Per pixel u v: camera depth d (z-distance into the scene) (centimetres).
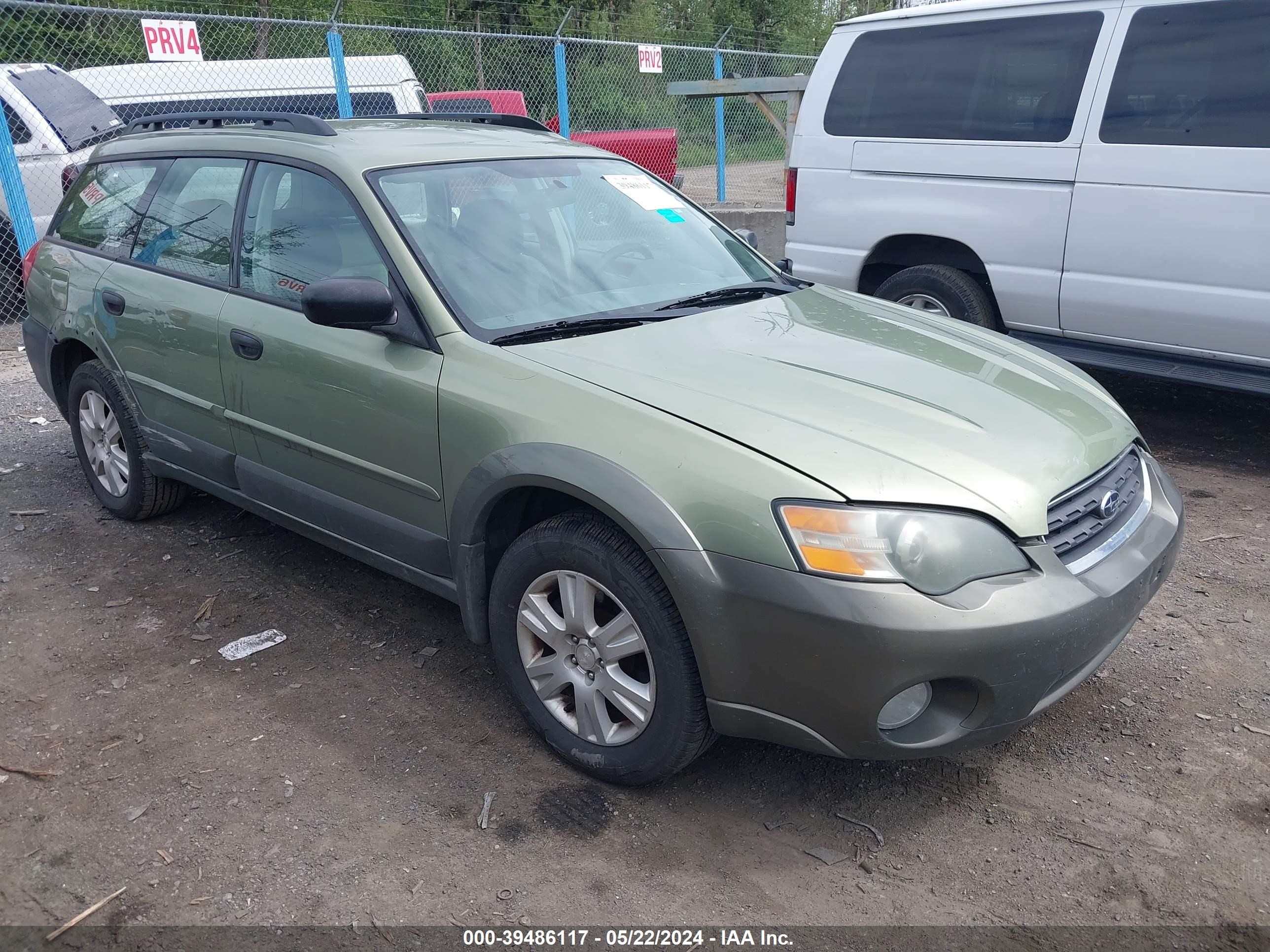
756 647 246
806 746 254
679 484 254
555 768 299
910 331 351
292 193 365
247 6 1309
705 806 283
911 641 232
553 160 393
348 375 329
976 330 374
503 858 262
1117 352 559
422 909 245
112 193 462
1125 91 525
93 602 402
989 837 269
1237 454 550
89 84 985
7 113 946
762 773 297
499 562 311
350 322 306
